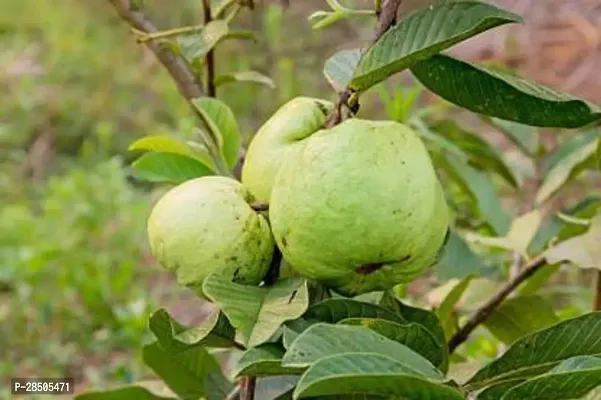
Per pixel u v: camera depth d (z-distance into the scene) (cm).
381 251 89
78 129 426
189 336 92
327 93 362
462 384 94
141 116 426
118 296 279
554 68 340
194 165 112
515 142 151
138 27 122
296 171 90
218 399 122
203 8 118
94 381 236
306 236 89
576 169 133
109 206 333
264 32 365
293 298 92
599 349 92
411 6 354
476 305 127
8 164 400
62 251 296
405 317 105
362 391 81
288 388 105
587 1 354
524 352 93
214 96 122
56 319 273
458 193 173
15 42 487
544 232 140
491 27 91
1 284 299
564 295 187
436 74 97
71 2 514
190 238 92
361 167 88
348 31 386
